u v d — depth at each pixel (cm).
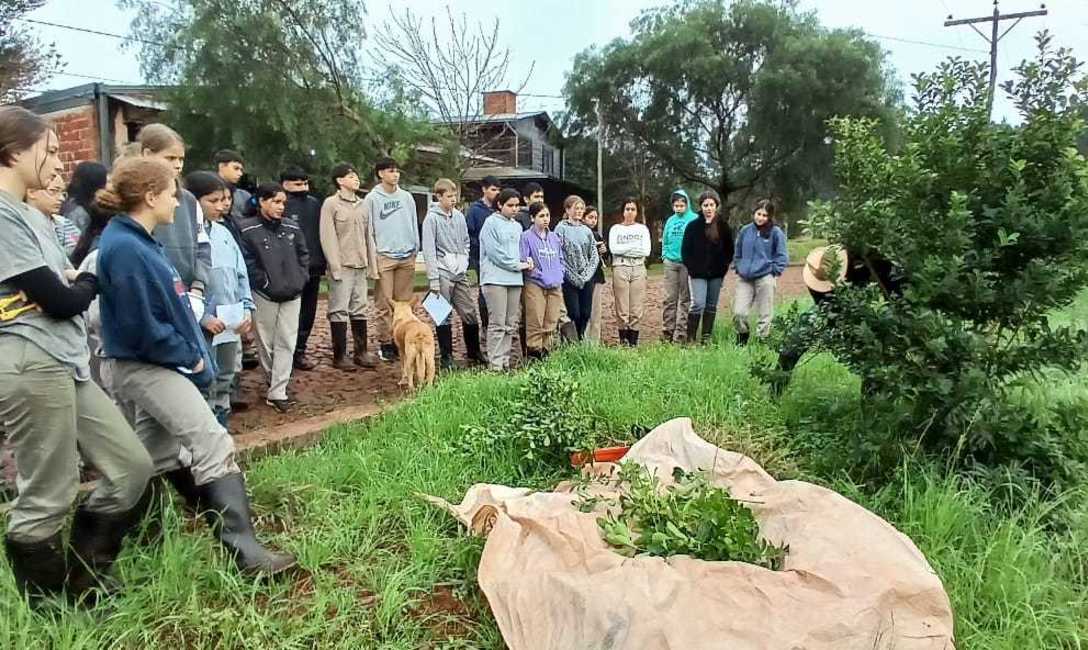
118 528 304
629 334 900
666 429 400
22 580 285
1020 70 392
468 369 736
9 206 258
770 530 315
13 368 260
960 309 391
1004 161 387
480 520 346
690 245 862
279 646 276
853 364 416
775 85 2956
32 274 257
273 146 1664
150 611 290
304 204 731
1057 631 275
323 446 484
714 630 240
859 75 2994
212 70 1575
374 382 697
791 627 240
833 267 420
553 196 3256
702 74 3128
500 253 711
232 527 320
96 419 290
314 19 1666
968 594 294
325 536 349
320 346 909
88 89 1460
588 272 819
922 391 381
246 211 640
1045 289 365
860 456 395
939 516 335
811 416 480
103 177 438
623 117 3366
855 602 247
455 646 281
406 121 1830
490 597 282
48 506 278
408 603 305
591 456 427
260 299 586
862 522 298
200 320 445
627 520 327
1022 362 385
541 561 288
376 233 757
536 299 757
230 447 328
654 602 249
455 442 471
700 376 579
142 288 302
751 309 831
